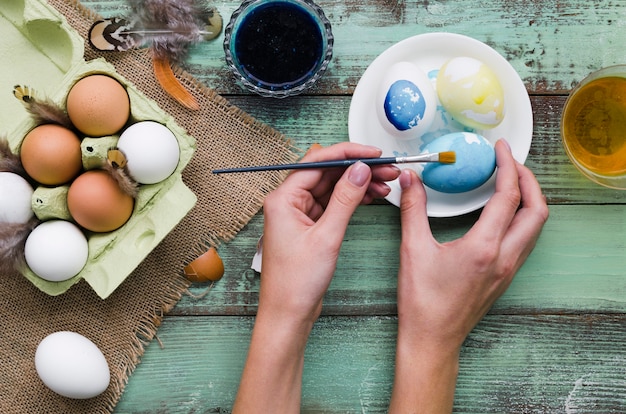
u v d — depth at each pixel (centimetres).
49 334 86
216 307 88
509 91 84
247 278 88
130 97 82
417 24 87
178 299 87
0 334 86
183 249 87
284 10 83
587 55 87
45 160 78
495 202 80
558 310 88
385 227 88
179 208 82
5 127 85
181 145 82
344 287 88
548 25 87
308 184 80
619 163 85
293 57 84
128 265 82
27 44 85
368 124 85
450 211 84
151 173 80
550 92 88
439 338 81
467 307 81
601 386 88
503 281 81
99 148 78
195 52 87
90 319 87
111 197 79
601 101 85
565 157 88
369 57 87
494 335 88
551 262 88
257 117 87
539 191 82
